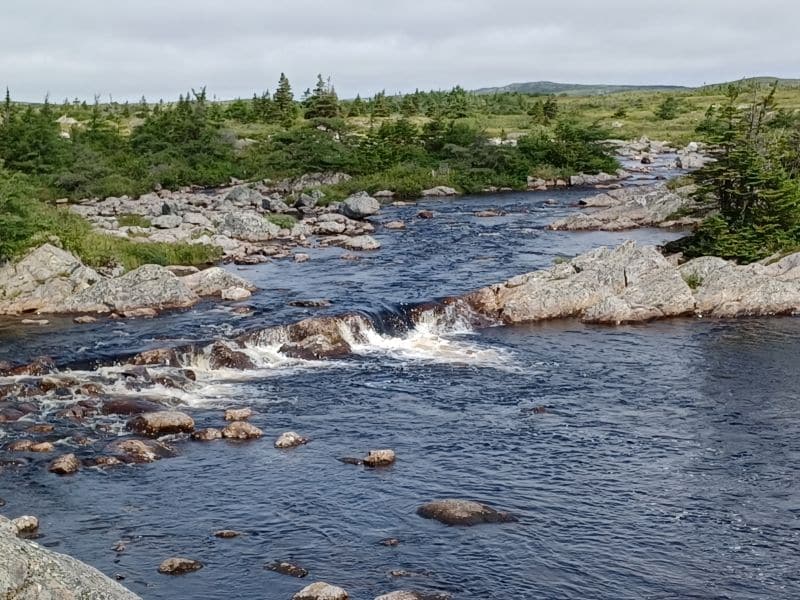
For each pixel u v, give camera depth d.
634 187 103.69
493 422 33.59
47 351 40.97
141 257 59.81
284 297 51.78
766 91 165.00
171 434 32.06
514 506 26.12
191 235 70.88
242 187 102.12
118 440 30.80
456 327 48.59
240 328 44.66
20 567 14.77
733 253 57.25
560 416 34.25
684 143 157.38
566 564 22.67
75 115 179.75
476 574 22.11
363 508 25.97
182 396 36.62
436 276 57.56
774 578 22.06
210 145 125.19
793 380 38.34
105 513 25.56
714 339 45.44
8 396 35.41
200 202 98.88
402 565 22.53
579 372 40.12
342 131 139.25
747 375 39.22
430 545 23.62
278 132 136.12
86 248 56.75
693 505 26.17
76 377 37.66
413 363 41.84
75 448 30.44
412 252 67.44
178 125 129.00
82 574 15.60
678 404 35.50
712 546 23.69
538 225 81.50
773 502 26.34
